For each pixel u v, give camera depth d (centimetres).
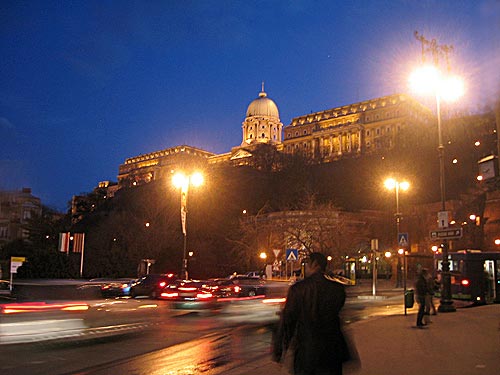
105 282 5519
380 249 6294
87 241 8006
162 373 956
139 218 8300
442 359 1005
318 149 14950
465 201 6356
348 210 7719
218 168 11688
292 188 9638
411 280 5991
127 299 3178
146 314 2127
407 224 6800
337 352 507
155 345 1301
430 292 1678
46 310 2050
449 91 2212
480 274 2725
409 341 1268
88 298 3309
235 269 6875
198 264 6988
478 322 1717
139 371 974
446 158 7644
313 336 504
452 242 5906
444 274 2145
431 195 7644
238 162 16250
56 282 5541
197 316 2080
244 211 8175
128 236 7519
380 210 7444
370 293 3984
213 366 1025
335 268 5600
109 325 1717
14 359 1092
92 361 1076
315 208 6400
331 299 509
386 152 9056
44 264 6756
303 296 510
